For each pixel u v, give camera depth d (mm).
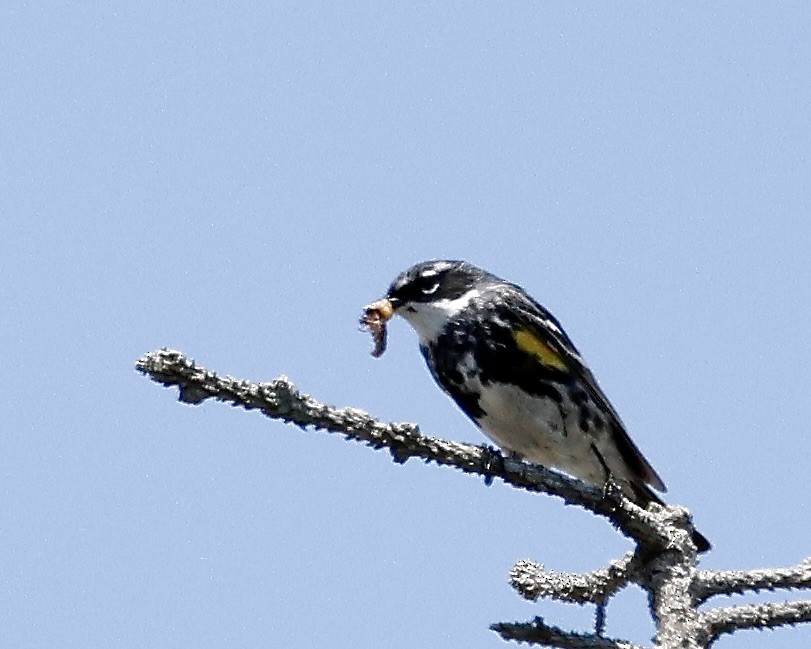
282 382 7070
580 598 8016
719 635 7309
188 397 6785
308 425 7289
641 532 7828
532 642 6902
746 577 7574
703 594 7566
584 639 6883
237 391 6902
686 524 8172
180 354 6672
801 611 7266
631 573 7840
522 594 8031
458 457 8047
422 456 7910
